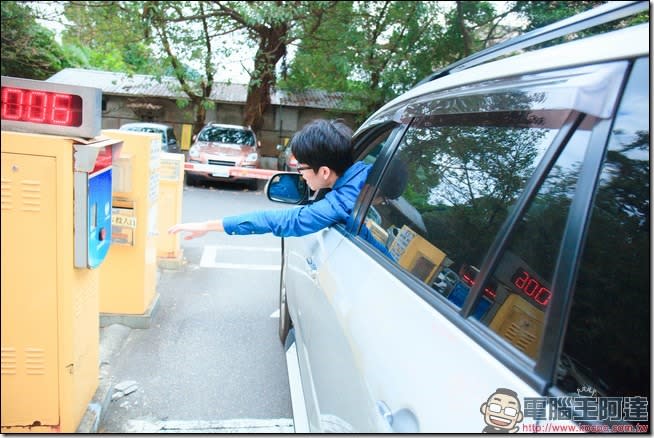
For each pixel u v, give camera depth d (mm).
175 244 5047
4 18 11375
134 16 11336
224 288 4633
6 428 2070
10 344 2018
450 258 1206
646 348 816
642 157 828
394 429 1008
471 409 859
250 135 13195
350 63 12359
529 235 957
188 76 13516
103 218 2254
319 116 19156
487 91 1197
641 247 831
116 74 18969
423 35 12547
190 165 10164
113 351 3184
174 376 2955
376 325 1286
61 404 2096
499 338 933
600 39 944
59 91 1904
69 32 12523
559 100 938
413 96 1824
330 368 1573
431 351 1032
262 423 2545
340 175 2186
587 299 815
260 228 1989
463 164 1295
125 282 3484
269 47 12930
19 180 1889
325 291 1849
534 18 10828
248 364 3168
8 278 1968
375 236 1714
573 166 892
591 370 800
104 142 2113
